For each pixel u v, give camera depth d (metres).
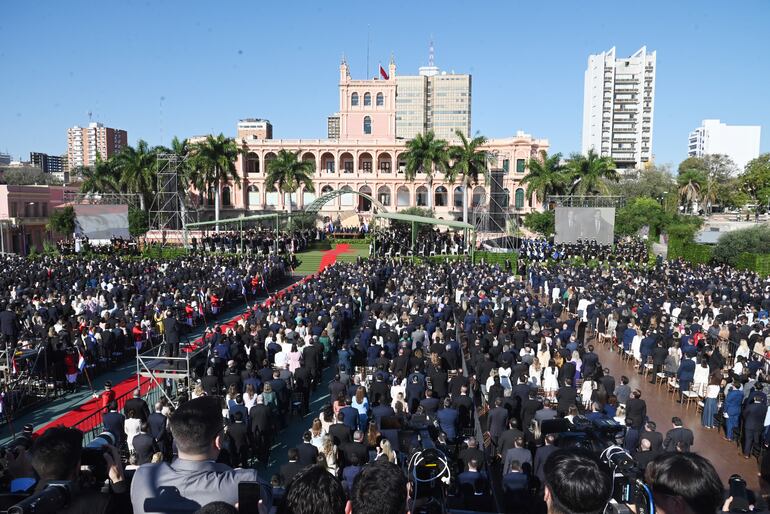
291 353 15.77
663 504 2.65
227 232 54.12
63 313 21.09
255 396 12.63
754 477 11.74
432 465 4.69
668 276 32.22
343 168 81.75
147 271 33.97
